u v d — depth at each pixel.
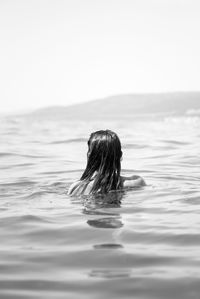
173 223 3.62
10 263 2.77
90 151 4.74
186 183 5.41
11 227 3.60
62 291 2.35
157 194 4.69
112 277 2.52
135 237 3.25
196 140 11.35
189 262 2.73
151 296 2.28
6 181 5.73
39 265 2.72
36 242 3.20
